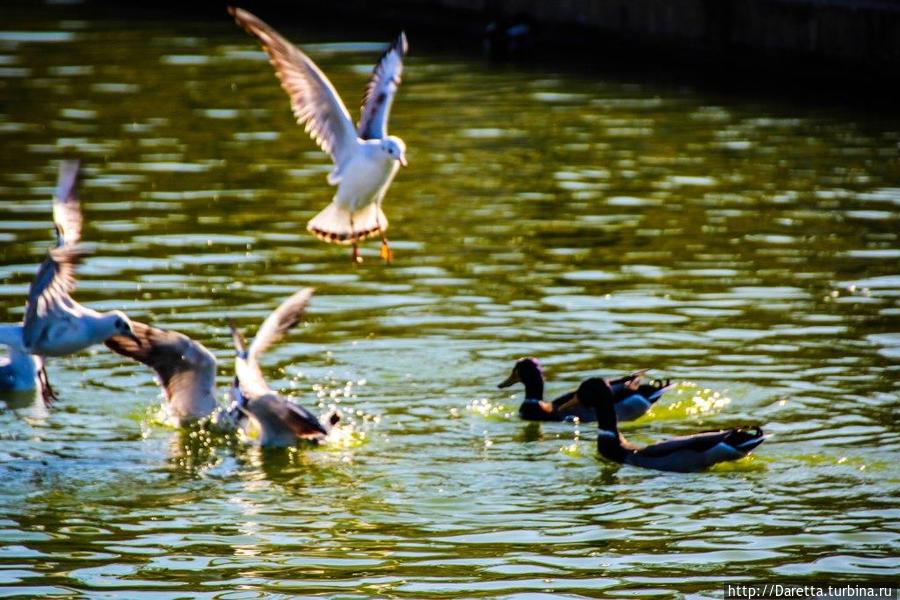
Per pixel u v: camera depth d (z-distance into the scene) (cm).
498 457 1447
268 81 3397
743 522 1277
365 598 1125
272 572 1174
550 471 1412
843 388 1600
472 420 1545
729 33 3622
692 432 1512
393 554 1210
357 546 1228
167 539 1244
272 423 1469
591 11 3909
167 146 2755
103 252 2102
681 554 1208
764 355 1708
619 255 2117
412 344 1753
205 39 4000
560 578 1159
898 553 1203
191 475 1397
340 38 4097
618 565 1186
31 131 2866
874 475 1377
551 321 1834
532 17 3934
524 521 1283
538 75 3566
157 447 1473
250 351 1447
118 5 4672
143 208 2339
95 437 1496
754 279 2002
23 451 1451
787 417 1527
